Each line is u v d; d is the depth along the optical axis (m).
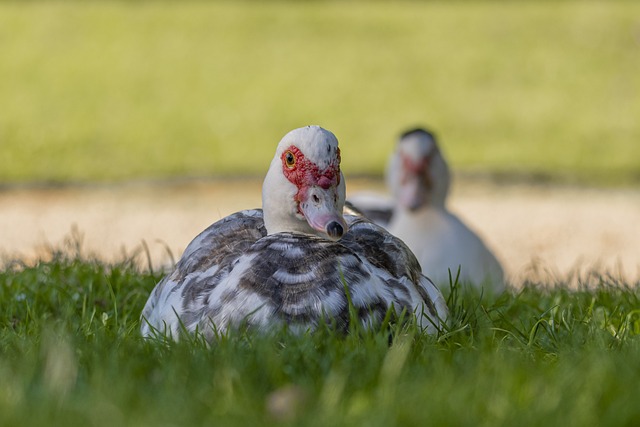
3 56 29.86
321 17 35.47
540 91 28.16
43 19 33.34
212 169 21.08
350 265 5.25
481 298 6.59
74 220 16.16
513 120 25.70
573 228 16.25
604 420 3.94
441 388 4.21
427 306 5.55
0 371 4.54
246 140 23.61
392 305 5.20
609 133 24.64
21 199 18.12
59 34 32.06
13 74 28.33
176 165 21.34
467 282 8.27
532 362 4.85
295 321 5.08
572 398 4.15
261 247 5.30
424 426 3.90
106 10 34.81
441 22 35.03
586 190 19.73
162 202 17.97
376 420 3.89
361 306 5.16
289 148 5.60
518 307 6.86
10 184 19.66
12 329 5.84
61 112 25.28
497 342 5.32
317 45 32.38
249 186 19.58
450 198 18.66
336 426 3.88
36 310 6.60
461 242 10.09
